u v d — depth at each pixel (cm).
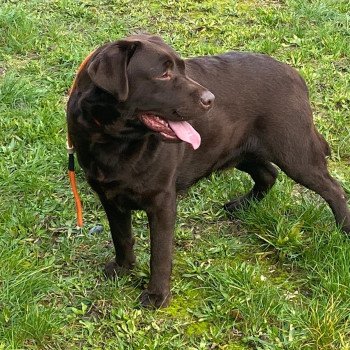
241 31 343
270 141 210
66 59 314
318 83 303
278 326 191
